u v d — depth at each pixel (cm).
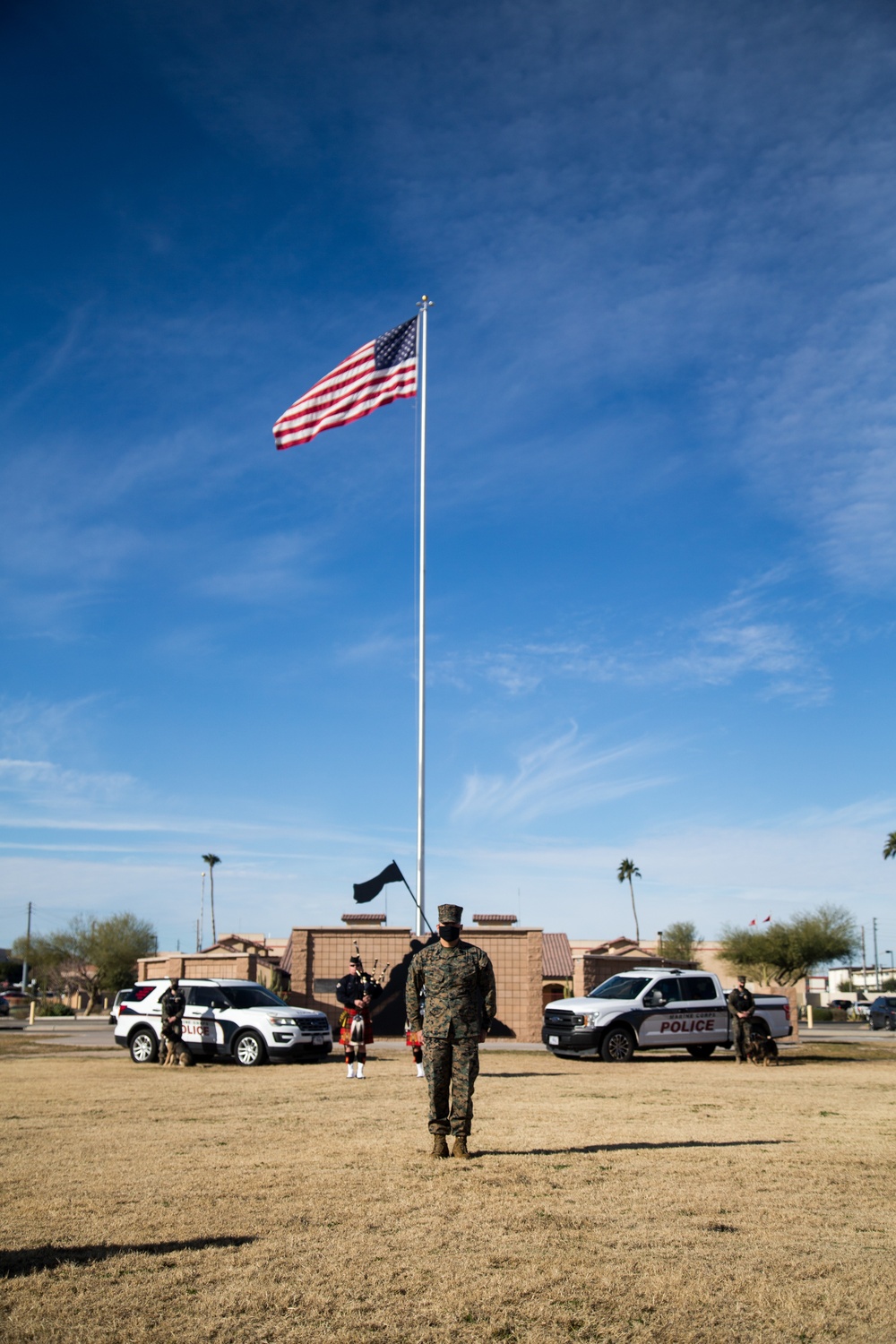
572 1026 2116
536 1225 617
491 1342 439
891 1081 1688
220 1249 563
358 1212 644
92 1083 1577
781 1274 530
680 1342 442
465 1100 830
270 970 4134
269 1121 1088
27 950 7712
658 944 7881
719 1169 797
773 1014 2252
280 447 2639
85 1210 652
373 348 2667
